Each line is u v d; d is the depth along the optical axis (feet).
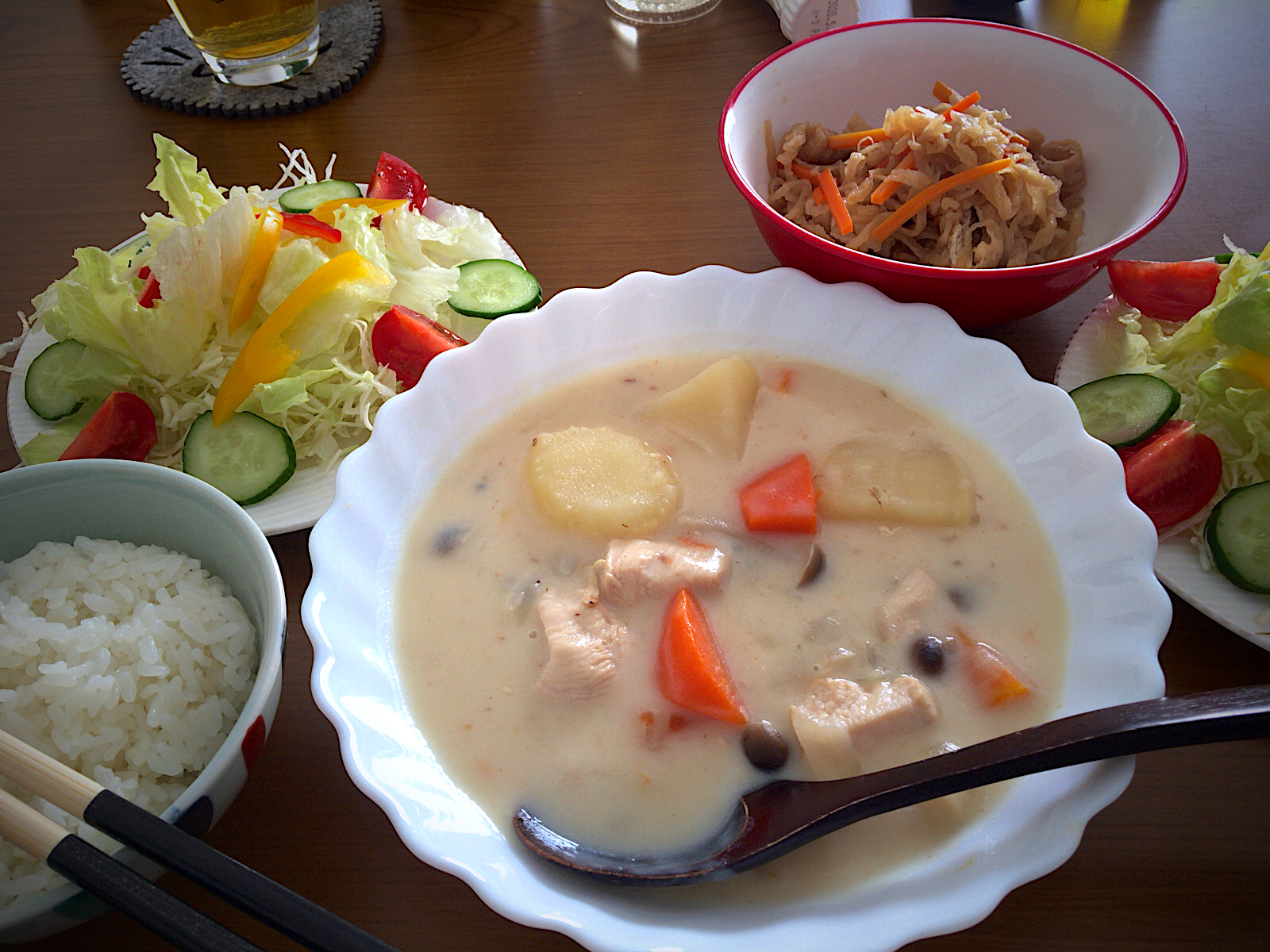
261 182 1.48
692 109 1.55
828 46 1.26
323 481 1.09
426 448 0.99
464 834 0.76
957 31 1.25
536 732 0.84
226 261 1.17
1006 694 0.83
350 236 1.23
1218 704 0.68
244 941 0.62
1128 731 0.68
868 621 0.89
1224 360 1.05
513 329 1.04
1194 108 1.47
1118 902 0.79
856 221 1.17
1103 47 1.59
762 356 1.08
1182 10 1.65
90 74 1.71
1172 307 1.14
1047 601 0.89
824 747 0.80
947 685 0.85
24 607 0.86
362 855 0.83
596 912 0.71
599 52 1.67
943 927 0.69
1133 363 1.12
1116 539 0.86
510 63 1.66
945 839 0.77
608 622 0.89
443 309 1.25
